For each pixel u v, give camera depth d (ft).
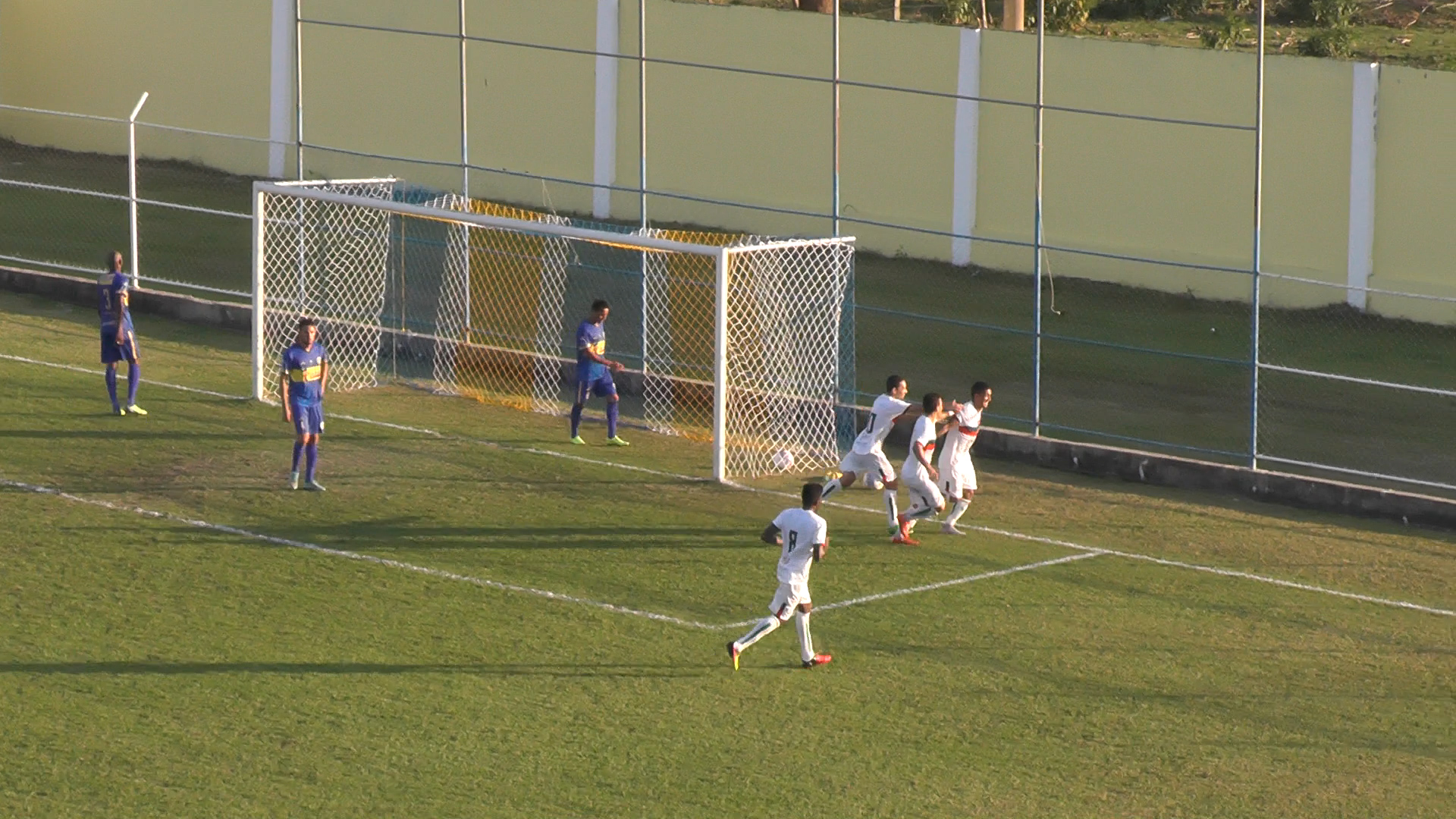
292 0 463.83
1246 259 363.97
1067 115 379.96
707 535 228.43
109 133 492.95
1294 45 504.84
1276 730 173.37
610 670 183.32
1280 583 216.74
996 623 200.03
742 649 183.32
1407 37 512.63
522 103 444.14
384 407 286.87
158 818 148.05
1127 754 167.02
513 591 205.57
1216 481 254.68
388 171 461.78
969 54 386.93
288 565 211.61
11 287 347.97
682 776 159.12
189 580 205.16
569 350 313.53
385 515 232.12
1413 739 172.24
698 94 422.41
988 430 270.67
